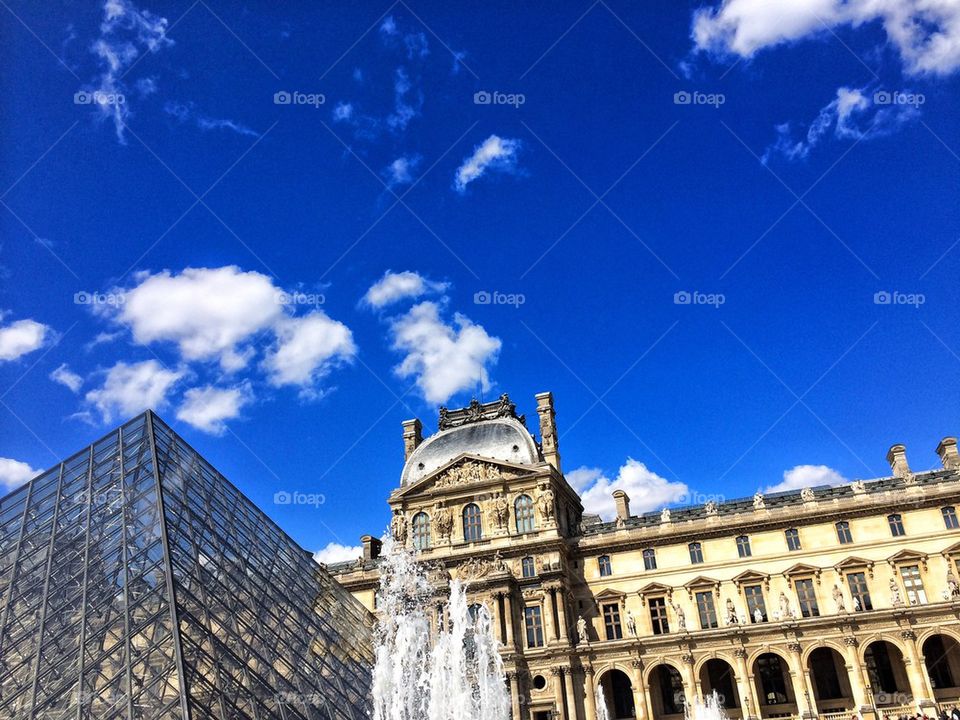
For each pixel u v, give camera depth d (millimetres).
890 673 90250
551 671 94125
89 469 61562
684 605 97438
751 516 98688
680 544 101000
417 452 117625
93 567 49875
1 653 43844
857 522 95062
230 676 43969
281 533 74312
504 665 93375
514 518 105125
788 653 88375
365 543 121375
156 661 42000
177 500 60062
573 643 97438
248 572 61406
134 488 58562
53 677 41406
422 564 104000
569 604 100625
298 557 74188
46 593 48000
